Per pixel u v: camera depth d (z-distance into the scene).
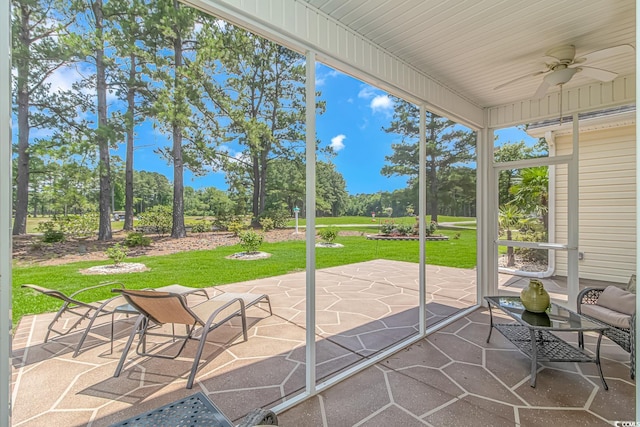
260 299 3.44
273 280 4.07
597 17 2.41
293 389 2.35
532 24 2.52
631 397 2.23
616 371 2.61
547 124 4.27
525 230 4.28
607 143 5.16
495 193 4.52
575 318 2.57
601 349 3.05
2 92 1.26
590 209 5.33
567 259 3.97
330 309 4.35
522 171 4.34
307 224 2.34
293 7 2.20
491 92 3.92
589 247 5.34
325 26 2.40
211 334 3.30
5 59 1.27
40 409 2.02
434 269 6.41
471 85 3.71
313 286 2.34
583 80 3.60
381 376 2.56
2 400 1.25
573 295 3.90
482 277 4.52
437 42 2.80
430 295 5.06
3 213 1.26
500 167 4.47
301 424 1.98
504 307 2.90
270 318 3.81
